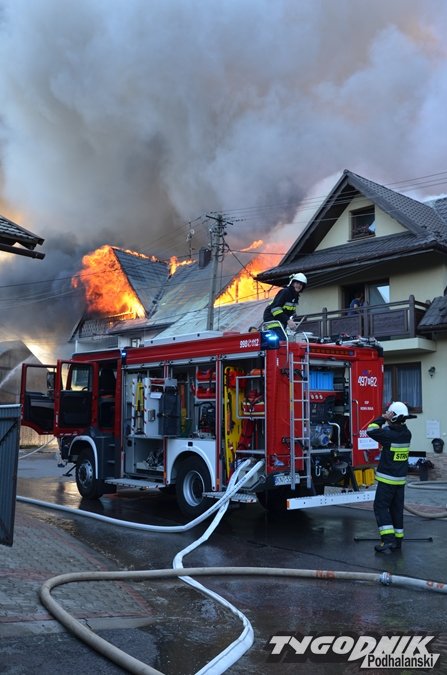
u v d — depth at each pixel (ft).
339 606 16.94
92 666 11.93
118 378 34.35
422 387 53.01
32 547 22.29
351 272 59.57
